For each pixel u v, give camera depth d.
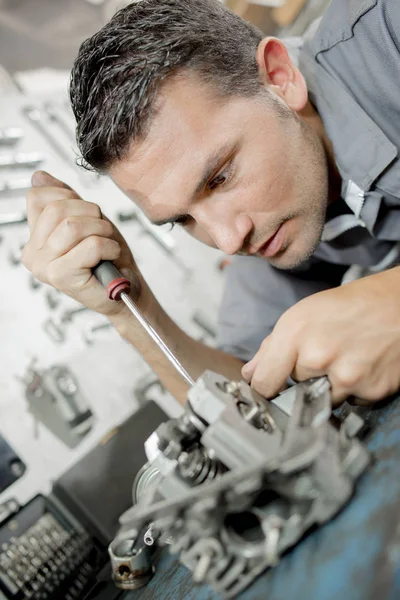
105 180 1.70
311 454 0.42
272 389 0.58
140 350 1.09
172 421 0.51
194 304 1.64
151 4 0.77
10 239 1.53
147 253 1.65
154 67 0.69
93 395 1.39
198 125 0.72
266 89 0.80
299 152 0.83
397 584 0.36
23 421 1.31
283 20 1.81
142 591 0.74
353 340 0.55
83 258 0.85
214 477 0.47
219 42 0.76
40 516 1.10
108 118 0.71
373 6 0.90
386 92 0.93
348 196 1.00
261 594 0.43
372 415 0.58
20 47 1.74
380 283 0.59
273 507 0.47
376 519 0.40
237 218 0.79
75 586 1.02
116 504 1.13
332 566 0.40
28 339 1.42
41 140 1.70
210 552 0.43
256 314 1.28
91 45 0.75
